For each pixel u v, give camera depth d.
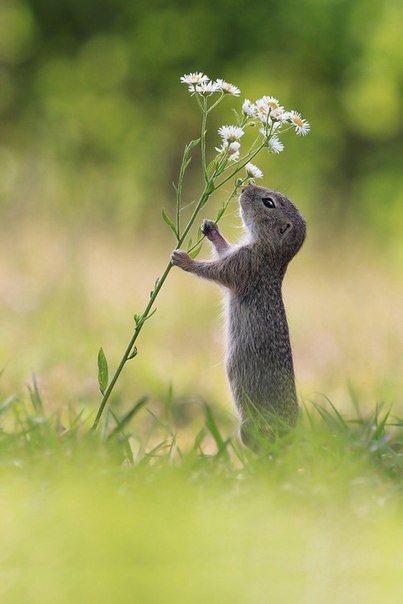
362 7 38.12
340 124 39.06
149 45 38.06
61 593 4.43
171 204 32.25
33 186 30.97
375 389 13.54
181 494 5.74
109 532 5.00
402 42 37.84
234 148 7.63
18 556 4.75
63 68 37.50
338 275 26.67
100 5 37.81
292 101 38.72
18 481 5.73
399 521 5.57
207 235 9.02
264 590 4.57
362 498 5.88
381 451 6.96
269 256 8.80
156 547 4.91
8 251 22.33
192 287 22.41
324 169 39.03
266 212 8.91
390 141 39.16
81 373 13.04
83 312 16.58
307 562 4.90
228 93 7.56
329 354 16.39
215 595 4.49
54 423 8.05
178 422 12.12
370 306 21.62
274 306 8.73
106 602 4.37
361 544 5.15
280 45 38.22
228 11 38.16
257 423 7.88
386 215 37.81
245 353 8.67
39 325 15.41
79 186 31.94
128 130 37.94
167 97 38.12
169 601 4.42
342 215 37.94
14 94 36.72
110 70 38.03
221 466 6.56
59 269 20.02
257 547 5.03
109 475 5.95
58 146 35.34
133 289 21.06
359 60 38.25
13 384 11.50
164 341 16.53
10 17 36.44
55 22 37.38
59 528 5.04
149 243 28.33
